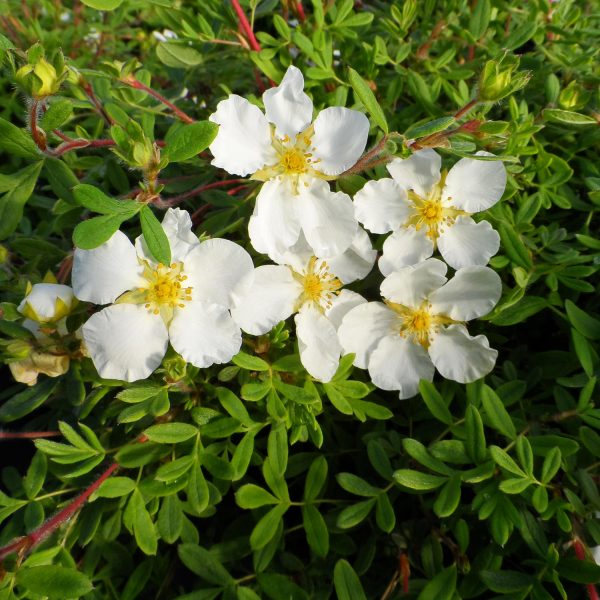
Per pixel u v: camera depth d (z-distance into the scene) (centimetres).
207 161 11
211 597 9
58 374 9
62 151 9
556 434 10
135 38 19
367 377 11
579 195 12
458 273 10
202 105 14
